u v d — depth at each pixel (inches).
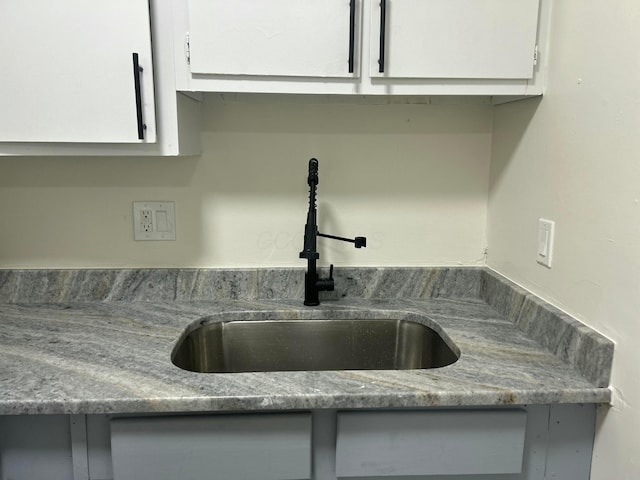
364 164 54.3
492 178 54.2
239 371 51.7
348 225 55.4
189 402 32.4
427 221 55.7
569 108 38.7
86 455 35.4
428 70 41.5
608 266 34.2
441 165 54.7
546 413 36.2
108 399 32.2
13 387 33.5
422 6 40.5
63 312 50.3
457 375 35.9
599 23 34.9
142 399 32.3
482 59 41.5
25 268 53.3
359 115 53.4
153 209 53.4
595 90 35.4
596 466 36.1
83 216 53.0
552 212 41.6
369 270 55.6
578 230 37.7
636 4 31.1
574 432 36.6
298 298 55.4
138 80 39.6
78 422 34.8
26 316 49.0
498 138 52.5
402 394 33.1
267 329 51.7
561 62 39.8
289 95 51.5
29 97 39.8
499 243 52.5
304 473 35.4
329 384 34.5
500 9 40.8
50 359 38.4
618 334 33.2
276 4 40.1
